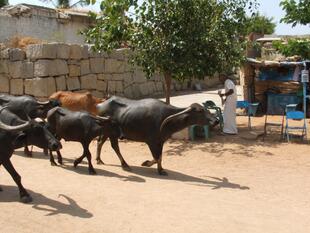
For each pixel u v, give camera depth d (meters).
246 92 19.12
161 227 7.40
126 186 9.30
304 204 8.55
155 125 10.10
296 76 17.95
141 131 10.19
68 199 8.50
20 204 8.21
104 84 20.91
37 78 17.61
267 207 8.36
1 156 8.24
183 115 10.00
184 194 8.92
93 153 12.05
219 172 10.52
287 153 12.09
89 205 8.23
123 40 13.80
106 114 10.49
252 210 8.20
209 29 13.70
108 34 13.53
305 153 12.09
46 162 10.99
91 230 7.25
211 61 13.85
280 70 18.80
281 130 14.34
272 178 10.07
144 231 7.25
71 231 7.20
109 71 21.23
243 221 7.70
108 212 7.94
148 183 9.56
